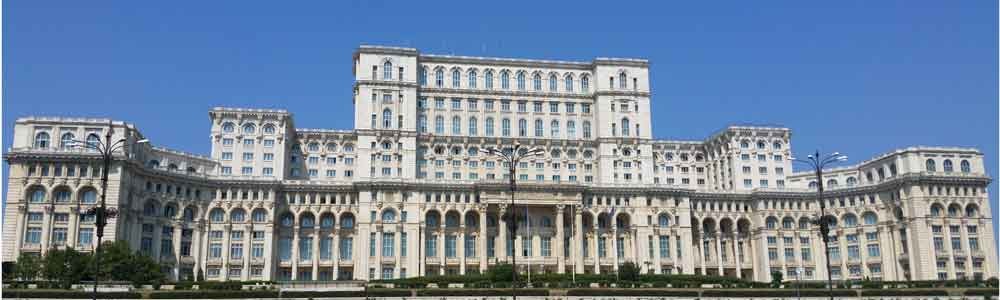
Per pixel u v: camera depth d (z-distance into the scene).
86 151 150.50
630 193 185.25
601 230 183.25
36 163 148.62
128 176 154.25
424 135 198.62
